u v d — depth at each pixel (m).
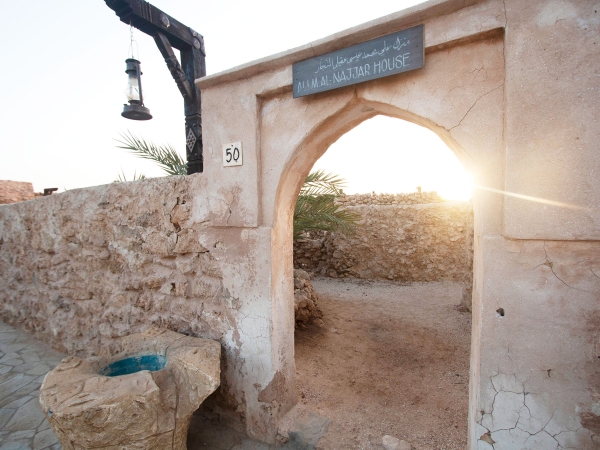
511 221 1.50
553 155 1.42
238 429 2.48
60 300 3.84
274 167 2.21
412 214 7.49
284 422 2.39
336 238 8.14
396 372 3.30
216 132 2.40
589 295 1.41
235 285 2.42
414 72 1.72
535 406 1.53
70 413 1.58
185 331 2.71
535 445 1.54
